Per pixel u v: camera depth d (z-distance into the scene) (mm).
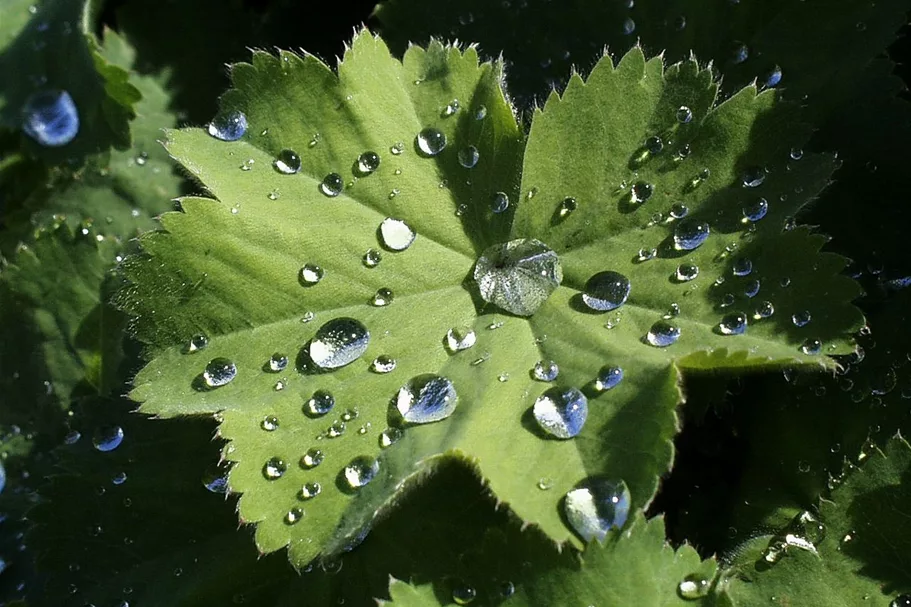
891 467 165
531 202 171
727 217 167
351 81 170
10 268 190
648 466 157
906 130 180
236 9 200
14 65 199
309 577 173
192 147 167
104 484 178
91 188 195
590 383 163
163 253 165
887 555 164
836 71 182
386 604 162
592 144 170
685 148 168
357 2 198
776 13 183
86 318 189
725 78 183
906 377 172
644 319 167
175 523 178
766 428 176
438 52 172
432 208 172
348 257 170
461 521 169
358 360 167
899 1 181
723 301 165
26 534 178
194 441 179
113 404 181
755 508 173
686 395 176
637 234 169
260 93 169
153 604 175
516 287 171
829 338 162
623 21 185
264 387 165
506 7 187
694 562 160
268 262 167
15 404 189
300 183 169
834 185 181
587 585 160
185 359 164
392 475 160
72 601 176
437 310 170
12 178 200
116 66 189
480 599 162
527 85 187
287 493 161
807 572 165
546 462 159
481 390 165
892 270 178
